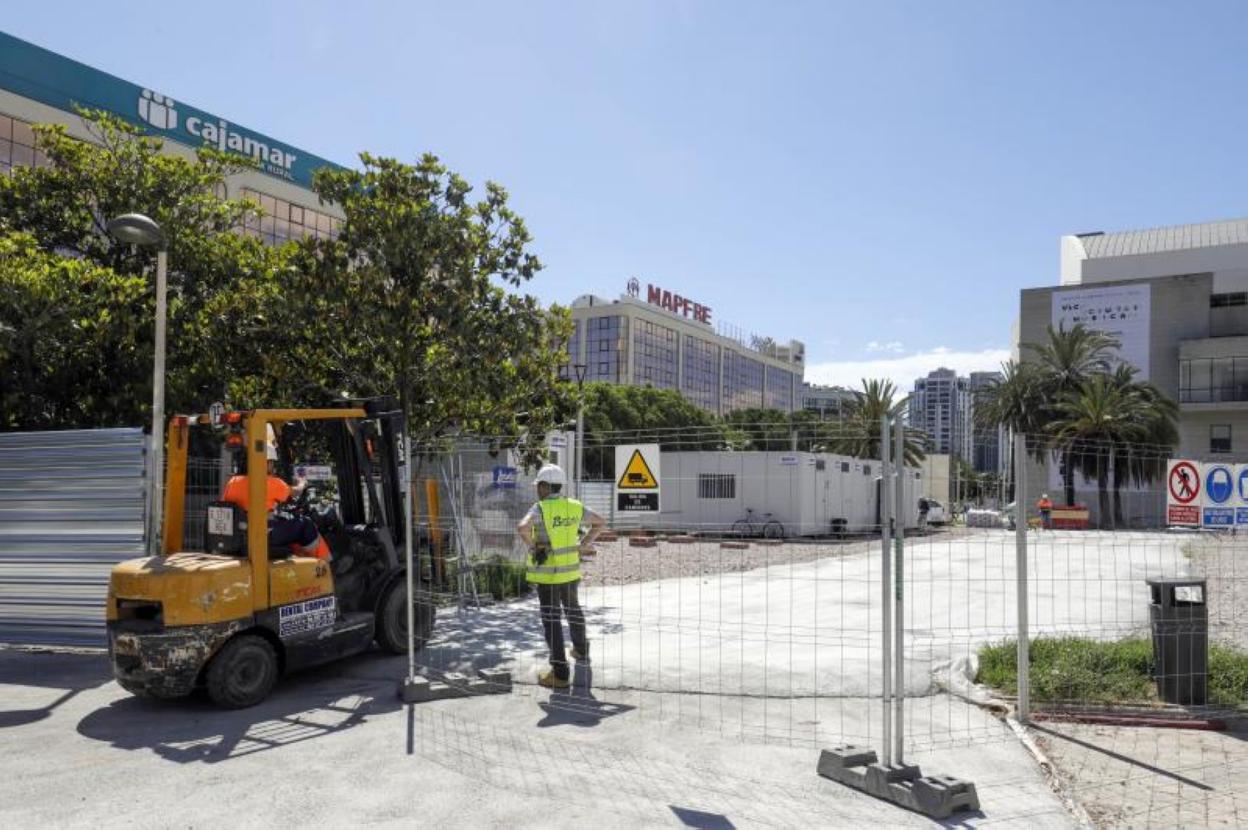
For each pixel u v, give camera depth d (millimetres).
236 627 6922
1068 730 6180
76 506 9469
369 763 5574
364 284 12070
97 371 12688
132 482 9273
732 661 8406
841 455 7527
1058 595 13547
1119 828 4520
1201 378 56469
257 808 4828
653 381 117938
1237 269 60938
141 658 6652
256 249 14695
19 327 11430
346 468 9508
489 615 11008
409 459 7426
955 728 6254
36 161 24812
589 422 56938
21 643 9609
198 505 9766
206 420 7633
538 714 6688
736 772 5371
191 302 13539
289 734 6227
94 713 6910
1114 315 60156
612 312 114562
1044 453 7594
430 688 7152
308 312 11969
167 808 4840
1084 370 44844
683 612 11648
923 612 11734
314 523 8023
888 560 5090
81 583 9430
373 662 8508
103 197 13836
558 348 14203
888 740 5070
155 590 6672
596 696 7215
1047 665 7500
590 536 7723
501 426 13578
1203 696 6648
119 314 11797
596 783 5176
